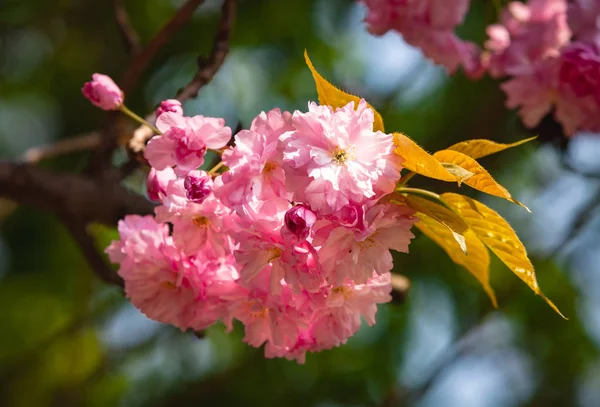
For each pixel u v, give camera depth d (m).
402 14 4.63
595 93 4.61
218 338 7.35
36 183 4.39
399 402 6.62
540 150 6.79
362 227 2.63
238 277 2.93
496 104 6.58
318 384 6.99
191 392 7.06
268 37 6.97
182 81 6.92
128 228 3.12
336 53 7.17
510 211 7.36
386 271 2.73
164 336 7.54
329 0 7.06
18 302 7.43
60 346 7.46
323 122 2.60
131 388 7.47
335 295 2.88
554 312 7.26
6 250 7.50
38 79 7.51
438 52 4.73
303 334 3.05
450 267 7.02
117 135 4.43
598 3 4.90
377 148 2.62
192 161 2.79
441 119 6.90
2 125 7.64
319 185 2.57
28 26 7.38
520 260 2.89
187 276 2.99
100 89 3.06
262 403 6.93
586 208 6.22
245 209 2.65
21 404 7.27
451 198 2.88
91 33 7.47
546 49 5.02
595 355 7.34
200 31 6.92
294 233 2.57
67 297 7.45
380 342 7.10
